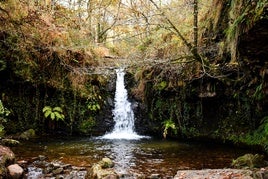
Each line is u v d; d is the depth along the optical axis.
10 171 6.74
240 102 11.45
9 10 10.27
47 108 12.89
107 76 15.73
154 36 11.12
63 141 12.07
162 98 13.97
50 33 12.45
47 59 13.09
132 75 15.65
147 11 9.05
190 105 13.08
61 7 14.75
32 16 11.08
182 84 12.39
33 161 8.40
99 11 18.14
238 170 6.49
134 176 7.09
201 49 9.41
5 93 12.41
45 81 13.09
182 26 9.98
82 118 14.09
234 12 4.87
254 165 7.65
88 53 14.13
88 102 14.23
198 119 12.94
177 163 8.58
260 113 10.80
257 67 5.47
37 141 11.73
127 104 15.34
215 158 9.20
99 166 7.36
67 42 13.17
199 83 12.02
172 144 11.72
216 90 11.59
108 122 14.75
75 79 13.91
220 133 12.05
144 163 8.54
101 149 10.51
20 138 11.84
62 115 13.16
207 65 9.00
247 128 11.23
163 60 9.73
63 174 7.31
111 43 18.44
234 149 10.63
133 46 13.56
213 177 6.04
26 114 12.84
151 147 11.02
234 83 10.48
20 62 12.27
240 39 4.61
